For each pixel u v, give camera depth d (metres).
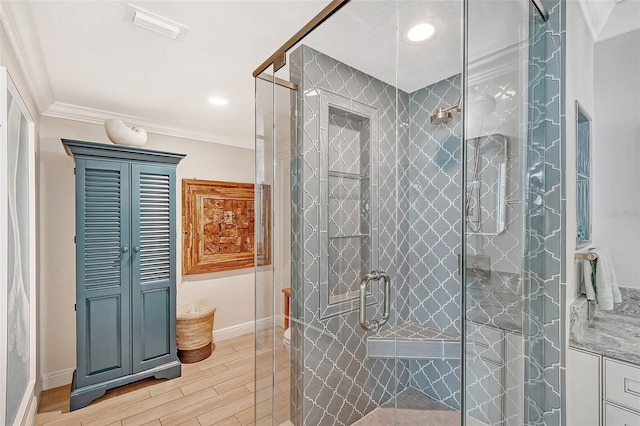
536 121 1.25
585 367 1.25
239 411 2.24
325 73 1.60
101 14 1.44
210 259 3.48
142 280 2.57
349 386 1.69
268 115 1.71
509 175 1.22
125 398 2.39
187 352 2.98
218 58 1.86
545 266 1.25
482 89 1.19
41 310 2.48
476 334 1.18
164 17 1.48
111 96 2.43
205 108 2.70
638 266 1.38
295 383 1.61
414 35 1.52
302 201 1.58
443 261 1.77
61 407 2.26
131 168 2.53
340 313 1.68
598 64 1.47
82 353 2.29
